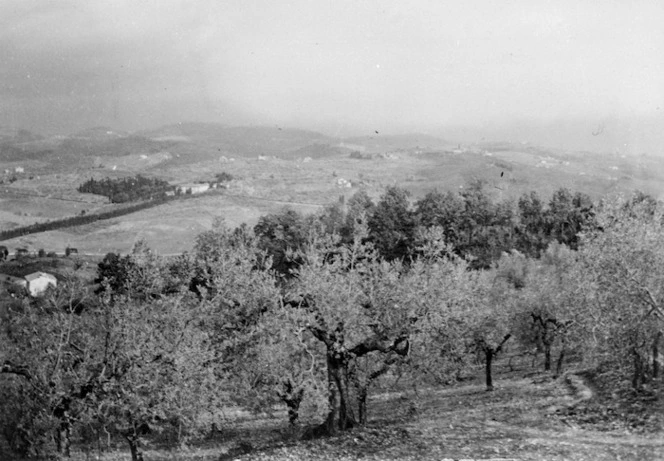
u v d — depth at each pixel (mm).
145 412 29766
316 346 35312
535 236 152000
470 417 34750
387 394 51469
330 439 27719
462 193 150375
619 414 29312
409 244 127938
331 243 35344
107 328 32906
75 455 36125
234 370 35125
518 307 55562
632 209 31344
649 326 28984
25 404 36031
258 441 34844
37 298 49812
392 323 31828
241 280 36062
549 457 22641
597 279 30125
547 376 51594
